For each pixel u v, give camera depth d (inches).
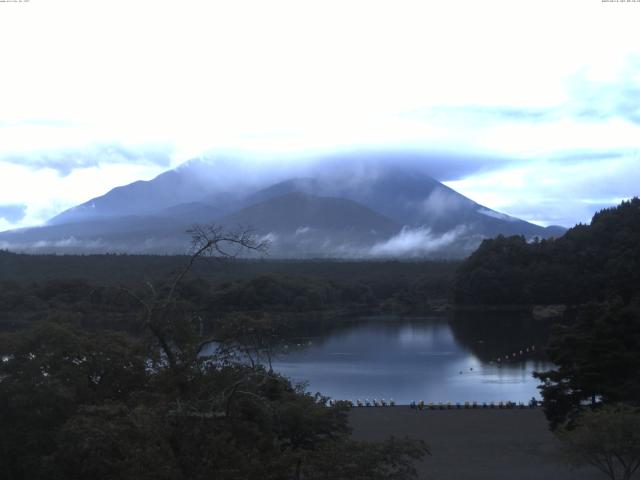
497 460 1947.6
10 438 1226.0
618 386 1930.4
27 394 1237.1
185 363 1023.6
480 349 5049.2
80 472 1058.7
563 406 2055.9
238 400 984.3
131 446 911.7
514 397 3233.3
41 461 1110.4
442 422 2486.5
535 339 5580.7
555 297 7736.2
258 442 991.0
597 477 1756.9
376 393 3353.8
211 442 910.4
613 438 1454.2
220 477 873.5
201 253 1068.5
